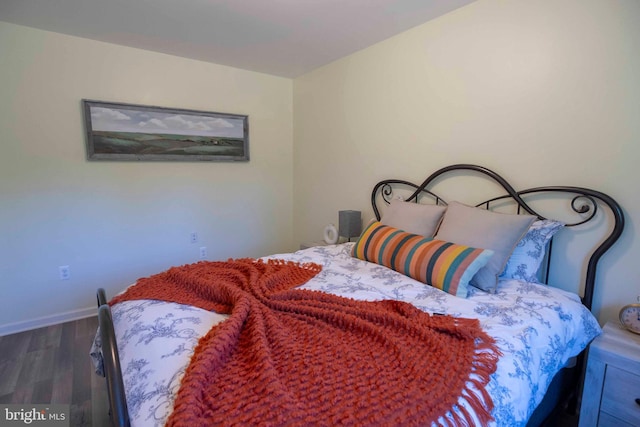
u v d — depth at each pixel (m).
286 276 1.81
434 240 1.86
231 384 0.90
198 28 2.46
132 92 2.91
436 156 2.39
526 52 1.87
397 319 1.23
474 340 1.14
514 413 1.00
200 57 3.12
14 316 2.62
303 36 2.60
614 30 1.56
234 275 1.74
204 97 3.27
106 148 2.84
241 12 2.20
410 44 2.48
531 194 1.90
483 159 2.12
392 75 2.65
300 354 1.03
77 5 2.12
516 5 1.89
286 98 3.80
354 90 3.01
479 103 2.11
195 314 1.34
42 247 2.69
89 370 2.12
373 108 2.85
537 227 1.76
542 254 1.75
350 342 1.13
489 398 0.93
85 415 1.73
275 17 2.27
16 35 2.44
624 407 1.35
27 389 1.93
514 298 1.55
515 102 1.93
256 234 3.79
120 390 0.89
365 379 0.92
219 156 3.42
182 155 3.21
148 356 1.08
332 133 3.31
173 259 3.30
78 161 2.76
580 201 1.72
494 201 2.09
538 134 1.85
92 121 2.75
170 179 3.20
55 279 2.76
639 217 1.54
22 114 2.52
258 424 0.76
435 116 2.37
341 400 0.84
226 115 3.40
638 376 1.31
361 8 2.15
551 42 1.77
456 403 0.87
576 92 1.69
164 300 1.48
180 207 3.28
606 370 1.39
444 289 1.63
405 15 2.25
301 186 3.82
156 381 0.96
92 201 2.85
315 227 3.68
